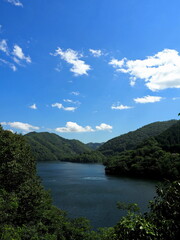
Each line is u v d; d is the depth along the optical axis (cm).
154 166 10062
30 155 3584
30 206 2109
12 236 1461
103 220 3406
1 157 2759
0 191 2130
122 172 11219
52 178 8831
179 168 8569
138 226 558
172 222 575
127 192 5716
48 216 2173
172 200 623
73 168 14900
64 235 2139
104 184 7262
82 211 3872
